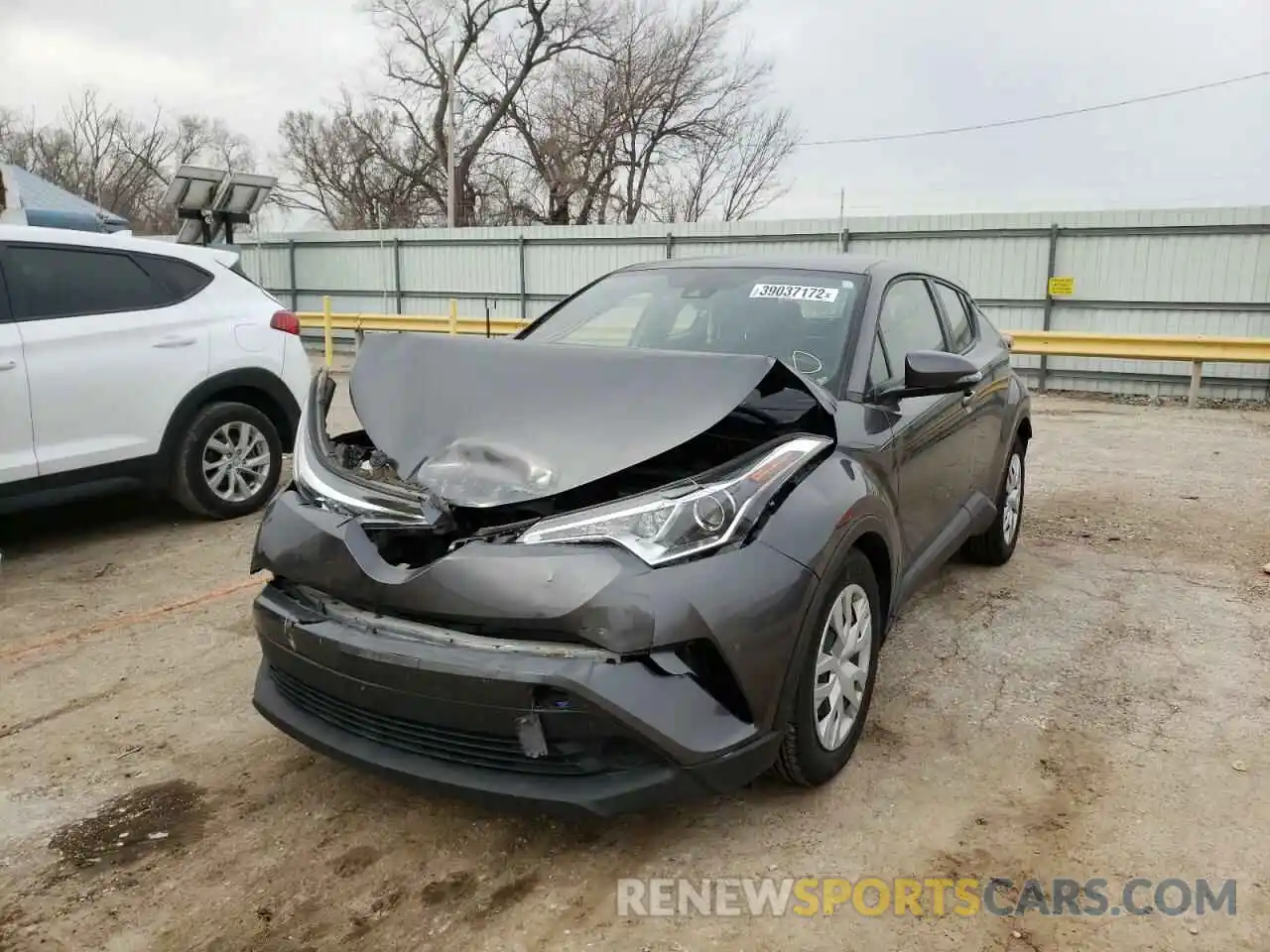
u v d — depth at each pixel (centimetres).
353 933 246
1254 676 392
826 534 278
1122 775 317
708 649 252
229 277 630
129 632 443
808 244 1536
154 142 4847
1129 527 621
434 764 260
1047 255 1383
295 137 4100
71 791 312
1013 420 518
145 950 241
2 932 247
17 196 1164
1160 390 1333
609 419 277
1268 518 641
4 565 538
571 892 262
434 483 274
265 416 637
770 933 245
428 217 3834
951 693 378
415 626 260
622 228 1695
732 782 256
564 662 241
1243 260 1277
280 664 289
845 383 345
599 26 3447
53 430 530
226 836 288
